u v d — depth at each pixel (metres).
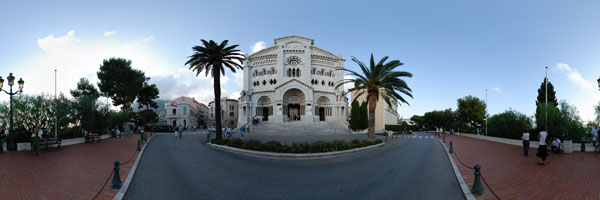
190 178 10.39
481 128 50.41
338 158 16.73
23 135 21.38
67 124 26.73
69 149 19.83
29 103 23.77
